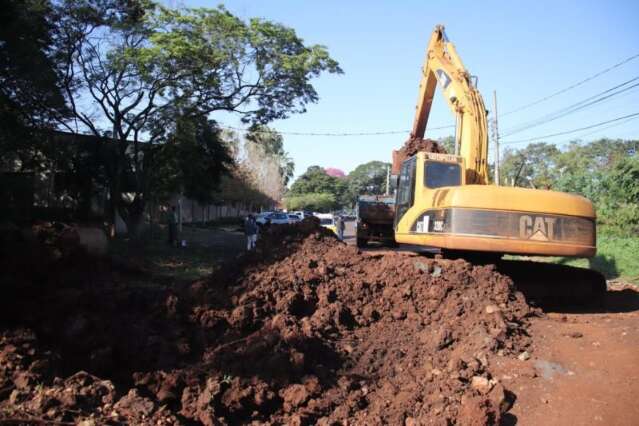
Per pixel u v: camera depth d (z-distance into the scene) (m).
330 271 7.64
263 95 19.52
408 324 6.99
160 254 17.08
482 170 10.33
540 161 52.38
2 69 12.09
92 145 19.48
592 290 9.47
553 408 5.20
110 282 7.18
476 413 4.83
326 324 6.55
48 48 15.12
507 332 6.36
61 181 20.58
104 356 5.50
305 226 8.73
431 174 9.86
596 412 5.02
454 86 11.04
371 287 7.47
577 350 6.16
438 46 12.42
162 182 22.19
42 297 6.12
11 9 12.00
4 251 6.22
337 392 5.34
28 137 13.90
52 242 6.79
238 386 5.06
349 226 46.59
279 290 6.92
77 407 4.41
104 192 22.70
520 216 8.03
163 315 6.54
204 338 6.13
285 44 18.78
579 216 8.25
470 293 7.30
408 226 9.98
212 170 29.97
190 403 4.91
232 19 17.86
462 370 5.65
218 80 18.34
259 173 57.50
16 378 4.72
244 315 6.38
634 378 5.39
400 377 5.81
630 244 19.36
